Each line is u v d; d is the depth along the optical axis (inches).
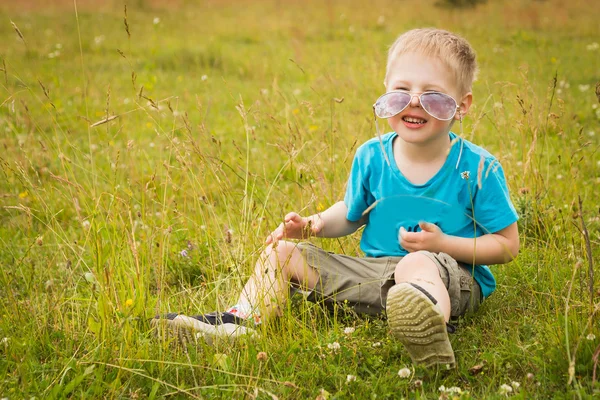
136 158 196.2
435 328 79.7
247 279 108.0
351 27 488.7
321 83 265.9
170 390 85.7
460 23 505.4
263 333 94.2
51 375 89.3
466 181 99.0
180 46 439.2
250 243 117.1
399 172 102.1
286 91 289.3
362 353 90.9
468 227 101.2
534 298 106.0
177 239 139.4
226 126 241.3
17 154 187.6
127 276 104.0
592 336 85.0
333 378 85.7
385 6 619.8
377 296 101.3
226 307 109.2
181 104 287.1
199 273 128.0
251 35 496.4
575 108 242.2
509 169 154.5
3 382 85.6
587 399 76.2
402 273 92.6
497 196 98.8
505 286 111.1
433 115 94.7
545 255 115.6
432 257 92.3
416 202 101.2
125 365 88.7
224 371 84.2
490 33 445.4
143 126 247.6
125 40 472.4
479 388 83.4
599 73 315.0
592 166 174.6
